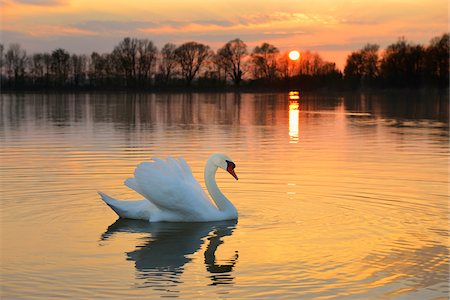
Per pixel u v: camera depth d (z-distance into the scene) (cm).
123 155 1862
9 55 9719
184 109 4666
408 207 1199
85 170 1577
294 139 2353
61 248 957
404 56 9412
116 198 1284
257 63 10925
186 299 756
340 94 9506
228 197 1286
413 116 3838
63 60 10188
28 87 10006
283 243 978
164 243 988
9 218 1123
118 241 998
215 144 2173
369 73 9788
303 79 10631
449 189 1359
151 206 1143
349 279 820
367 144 2181
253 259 902
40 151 1955
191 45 10994
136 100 6512
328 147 2084
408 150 2008
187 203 1113
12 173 1532
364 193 1320
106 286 800
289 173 1541
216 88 11056
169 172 1143
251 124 3142
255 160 1758
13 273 845
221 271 852
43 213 1160
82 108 4675
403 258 902
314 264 877
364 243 974
